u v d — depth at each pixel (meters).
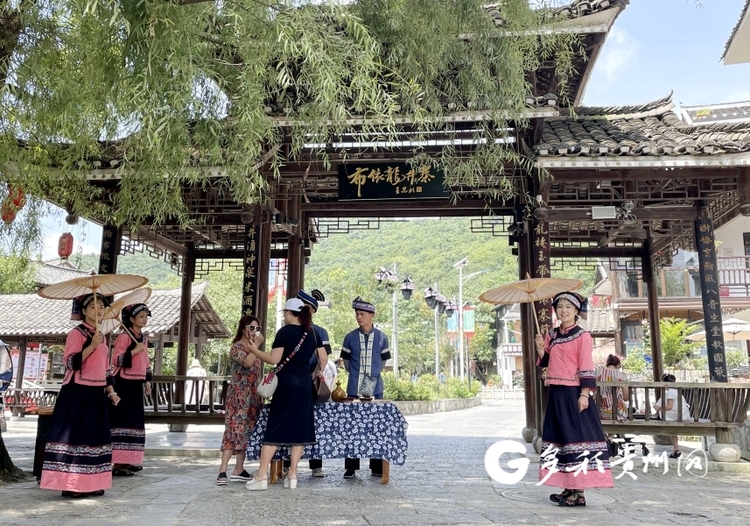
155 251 10.32
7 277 13.36
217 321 17.08
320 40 4.24
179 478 5.62
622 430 6.99
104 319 4.88
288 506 4.29
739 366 17.62
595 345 27.62
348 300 27.53
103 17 3.56
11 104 4.73
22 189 5.86
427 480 5.59
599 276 26.58
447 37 5.31
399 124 6.86
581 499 4.47
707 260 7.36
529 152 6.93
